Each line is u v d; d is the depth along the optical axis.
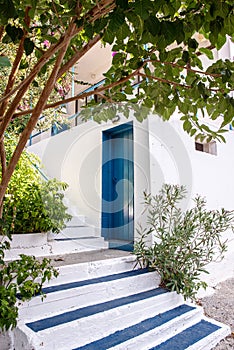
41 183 4.13
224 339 2.73
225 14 1.14
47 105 1.71
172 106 2.02
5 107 1.59
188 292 3.16
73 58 1.53
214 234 3.68
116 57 1.94
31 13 1.18
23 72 3.31
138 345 2.33
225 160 5.36
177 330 2.71
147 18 1.03
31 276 2.36
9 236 2.65
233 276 5.06
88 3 1.24
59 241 3.96
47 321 2.23
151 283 3.28
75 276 2.94
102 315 2.42
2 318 1.89
